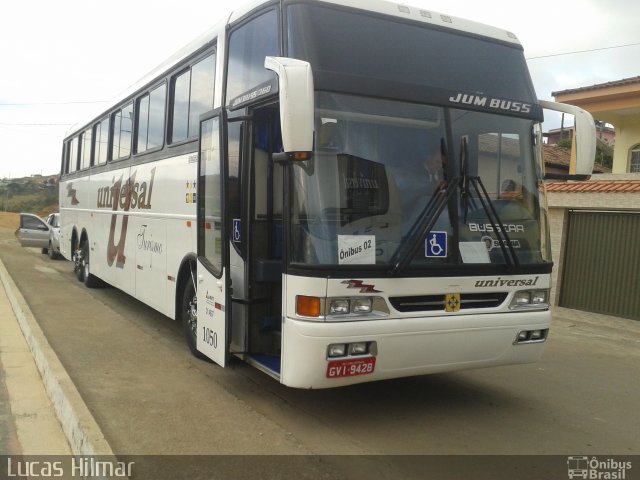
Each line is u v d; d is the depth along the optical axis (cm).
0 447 436
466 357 489
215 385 584
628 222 1110
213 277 558
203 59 648
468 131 506
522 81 554
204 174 588
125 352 699
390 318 454
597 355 820
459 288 481
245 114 546
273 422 492
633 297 1099
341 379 443
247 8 550
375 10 498
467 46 532
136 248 855
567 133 3688
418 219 471
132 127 885
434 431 493
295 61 415
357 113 464
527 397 602
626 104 1523
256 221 539
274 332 538
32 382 582
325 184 447
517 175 529
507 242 495
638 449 473
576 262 1196
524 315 510
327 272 434
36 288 1180
